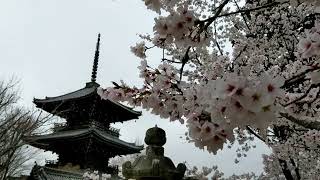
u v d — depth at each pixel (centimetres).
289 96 371
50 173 2498
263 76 191
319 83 279
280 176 1231
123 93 404
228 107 197
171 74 378
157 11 304
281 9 934
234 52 869
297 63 543
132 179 422
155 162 405
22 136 1234
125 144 2942
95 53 3388
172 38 314
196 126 243
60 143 2805
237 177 1197
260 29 964
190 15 304
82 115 2927
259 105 187
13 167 1487
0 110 1308
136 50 437
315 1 275
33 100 2838
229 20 1072
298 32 944
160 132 439
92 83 3216
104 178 1962
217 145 242
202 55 860
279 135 905
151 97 372
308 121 355
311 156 997
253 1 933
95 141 2742
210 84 207
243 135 1055
